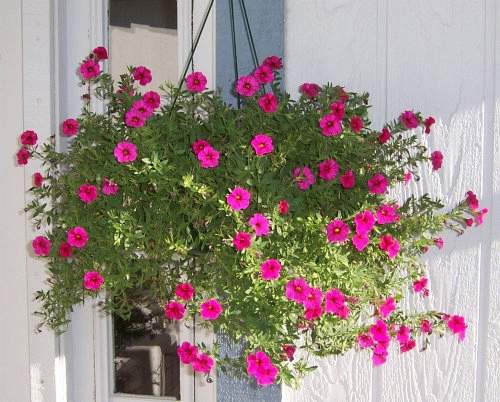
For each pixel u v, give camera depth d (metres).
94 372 1.86
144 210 1.41
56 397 1.79
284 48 1.70
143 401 1.87
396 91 1.67
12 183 1.80
